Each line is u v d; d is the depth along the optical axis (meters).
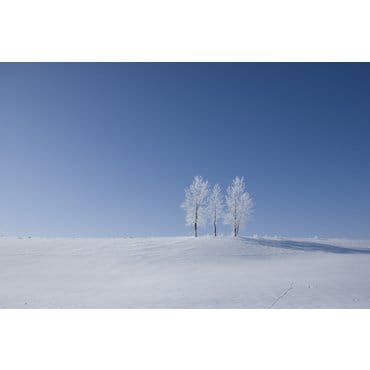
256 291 20.34
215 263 35.09
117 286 25.06
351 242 54.72
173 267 33.03
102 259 37.41
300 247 45.97
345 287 21.02
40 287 25.42
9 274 30.80
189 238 49.69
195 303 18.17
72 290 24.16
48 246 44.38
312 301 17.92
